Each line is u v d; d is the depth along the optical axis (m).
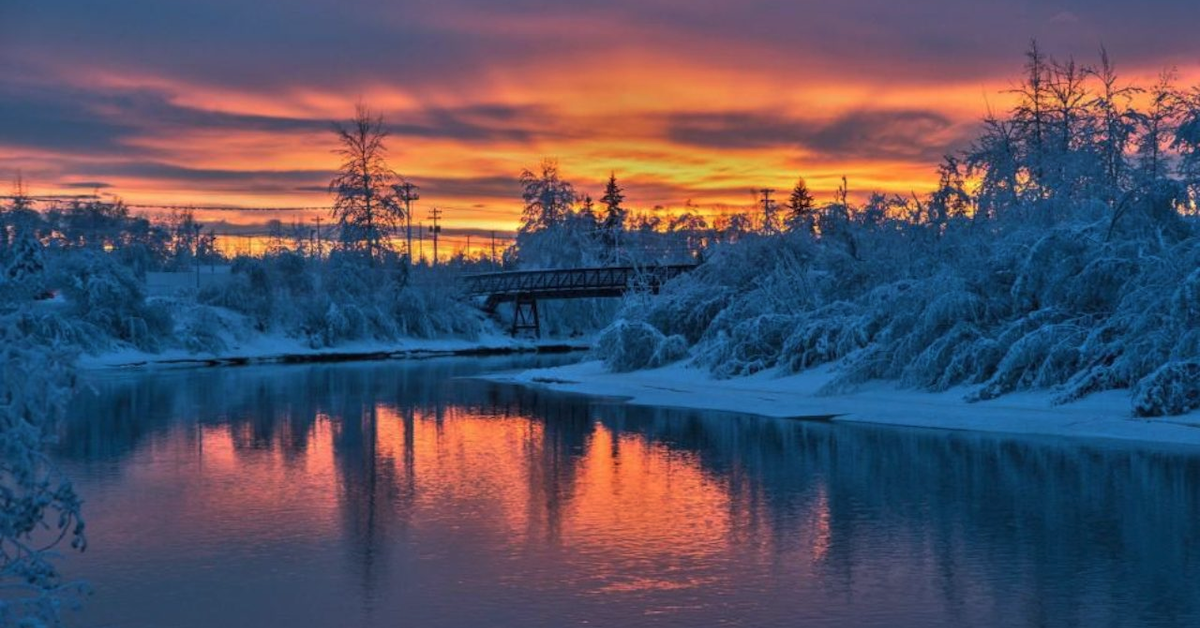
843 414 37.28
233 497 23.12
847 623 14.37
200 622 14.66
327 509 21.80
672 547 18.50
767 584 16.22
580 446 30.66
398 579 16.67
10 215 89.50
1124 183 41.25
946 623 14.34
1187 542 18.47
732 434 33.09
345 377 59.84
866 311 44.09
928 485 24.00
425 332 93.69
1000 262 38.47
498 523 20.44
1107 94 44.91
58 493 9.36
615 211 120.69
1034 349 36.00
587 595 15.73
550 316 109.69
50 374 9.21
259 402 44.41
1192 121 36.09
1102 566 17.03
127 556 18.11
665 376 51.62
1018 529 19.59
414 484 24.58
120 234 140.50
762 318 48.50
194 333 75.50
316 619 14.77
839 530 19.67
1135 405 32.06
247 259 84.94
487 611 15.05
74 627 14.47
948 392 38.25
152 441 32.06
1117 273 35.28
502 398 46.06
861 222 51.53
